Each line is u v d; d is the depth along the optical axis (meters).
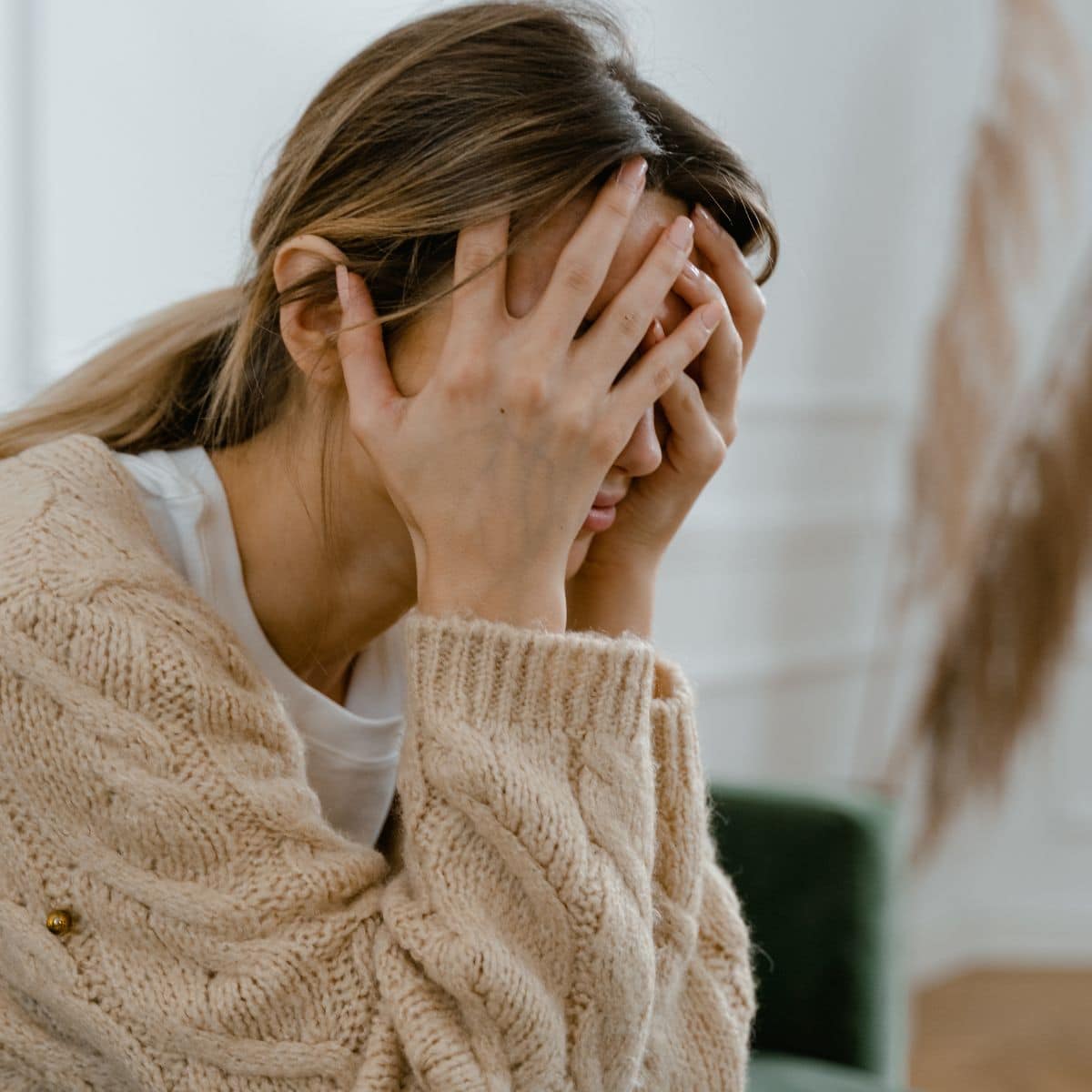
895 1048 1.44
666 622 2.21
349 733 0.95
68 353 1.53
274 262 0.83
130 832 0.73
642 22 1.96
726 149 0.84
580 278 0.77
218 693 0.76
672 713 0.88
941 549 2.46
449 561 0.80
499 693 0.78
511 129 0.76
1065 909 2.77
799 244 2.33
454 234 0.78
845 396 2.44
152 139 1.62
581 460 0.79
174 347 0.96
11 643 0.73
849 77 2.37
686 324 0.82
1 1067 0.80
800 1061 1.38
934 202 2.57
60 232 1.54
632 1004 0.77
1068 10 2.53
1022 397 2.52
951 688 2.50
